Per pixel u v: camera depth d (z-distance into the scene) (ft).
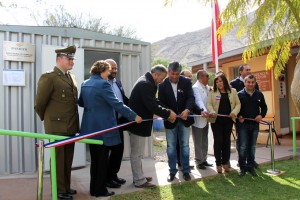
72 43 20.11
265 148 25.09
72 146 13.80
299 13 15.37
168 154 16.31
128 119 13.99
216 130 17.20
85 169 19.10
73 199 13.34
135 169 15.12
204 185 15.64
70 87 13.42
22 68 18.47
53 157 9.80
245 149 17.03
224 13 19.19
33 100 18.72
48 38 19.29
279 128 29.50
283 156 21.58
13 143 18.20
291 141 27.84
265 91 30.12
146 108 14.71
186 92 16.44
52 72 13.09
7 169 17.99
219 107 17.01
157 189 14.89
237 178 16.78
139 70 22.71
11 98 18.21
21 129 18.38
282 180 16.35
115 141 13.79
